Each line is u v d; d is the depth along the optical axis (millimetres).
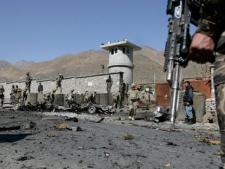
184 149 5355
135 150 4941
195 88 20172
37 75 122812
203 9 1474
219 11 1407
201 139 6977
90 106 20469
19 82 44500
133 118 14648
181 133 8594
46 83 39000
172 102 1818
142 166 3789
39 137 5953
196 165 3992
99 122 12359
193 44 1507
